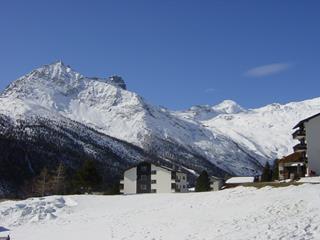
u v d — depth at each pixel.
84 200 81.19
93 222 58.34
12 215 71.19
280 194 47.59
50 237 51.38
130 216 57.09
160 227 44.97
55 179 140.50
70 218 66.38
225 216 43.53
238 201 49.28
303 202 41.47
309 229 32.25
